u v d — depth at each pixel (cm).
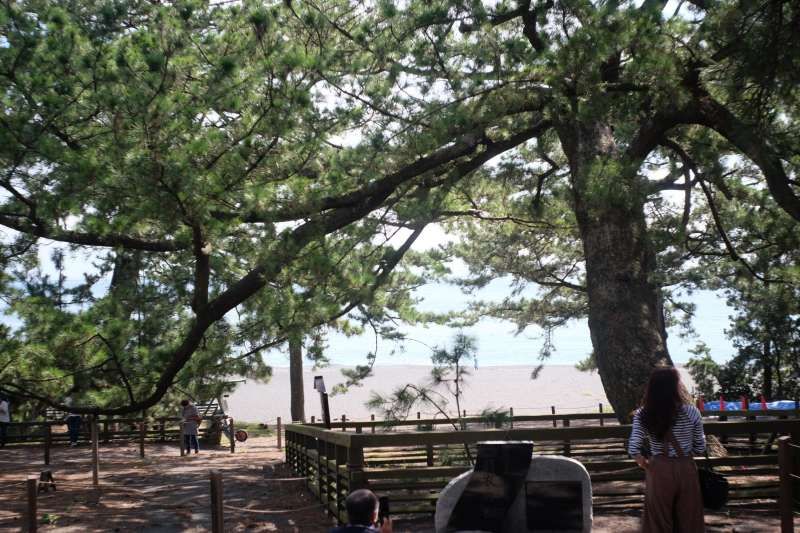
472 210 2433
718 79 1352
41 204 1302
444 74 1522
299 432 1521
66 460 2284
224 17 1623
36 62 1285
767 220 1858
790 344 3070
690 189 2158
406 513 1030
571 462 672
